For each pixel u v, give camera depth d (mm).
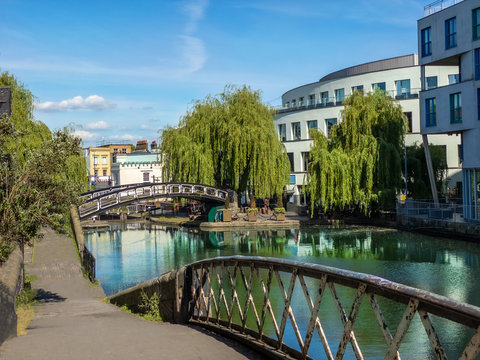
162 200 71500
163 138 47219
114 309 12203
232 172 45719
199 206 56375
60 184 12820
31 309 11961
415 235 34062
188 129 47031
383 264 23828
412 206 37312
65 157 12781
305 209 50406
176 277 8328
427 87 52312
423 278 20250
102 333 6895
